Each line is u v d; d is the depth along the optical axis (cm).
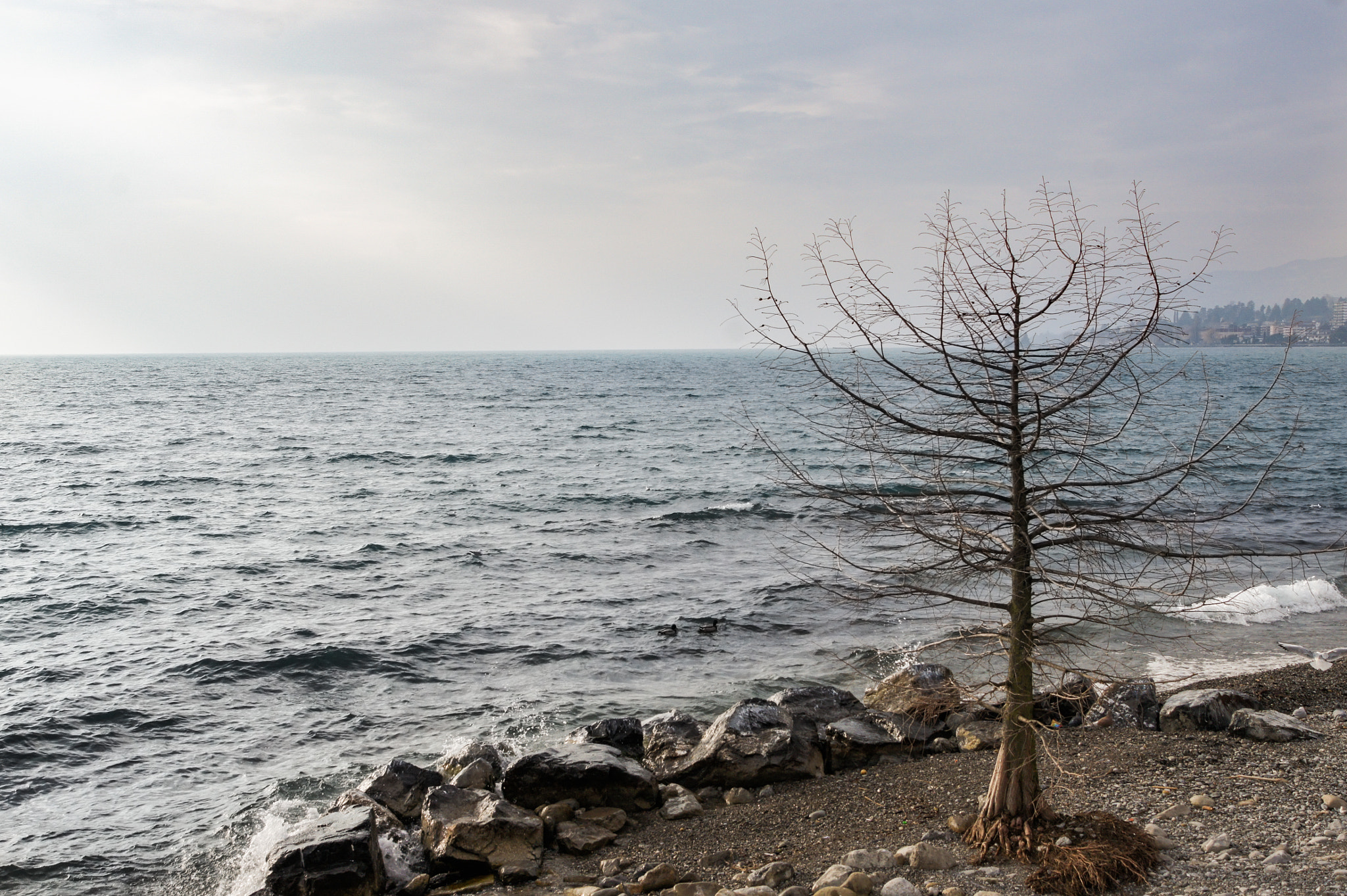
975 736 1218
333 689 1633
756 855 919
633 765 1100
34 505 3688
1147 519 709
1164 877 720
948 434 725
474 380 16888
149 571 2552
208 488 4166
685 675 1698
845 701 1345
